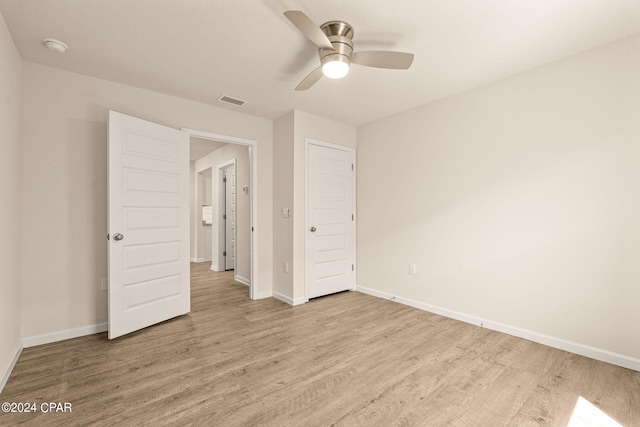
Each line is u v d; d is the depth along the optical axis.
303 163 3.74
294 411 1.67
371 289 4.09
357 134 4.32
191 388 1.88
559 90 2.46
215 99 3.35
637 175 2.11
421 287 3.48
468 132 3.05
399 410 1.68
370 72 2.69
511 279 2.73
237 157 5.00
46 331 2.55
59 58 2.46
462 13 1.91
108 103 2.87
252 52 2.40
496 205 2.84
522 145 2.67
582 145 2.35
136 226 2.77
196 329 2.87
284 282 3.80
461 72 2.69
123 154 2.67
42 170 2.55
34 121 2.51
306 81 2.34
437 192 3.32
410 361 2.24
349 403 1.74
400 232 3.72
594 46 2.28
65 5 1.85
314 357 2.30
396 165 3.77
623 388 1.89
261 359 2.27
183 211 3.25
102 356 2.30
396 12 1.91
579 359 2.27
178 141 3.19
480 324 2.94
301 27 1.77
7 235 2.03
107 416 1.62
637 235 2.11
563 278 2.44
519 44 2.25
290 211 3.71
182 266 3.23
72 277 2.68
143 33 2.14
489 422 1.59
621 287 2.17
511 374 2.06
